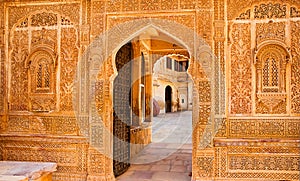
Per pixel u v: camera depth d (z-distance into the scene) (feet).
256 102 13.19
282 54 12.97
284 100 12.95
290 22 13.05
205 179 13.12
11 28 15.01
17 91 14.87
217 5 13.52
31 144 14.56
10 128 14.88
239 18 13.44
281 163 12.85
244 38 13.37
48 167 11.52
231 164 13.19
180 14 13.70
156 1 13.84
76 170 14.15
